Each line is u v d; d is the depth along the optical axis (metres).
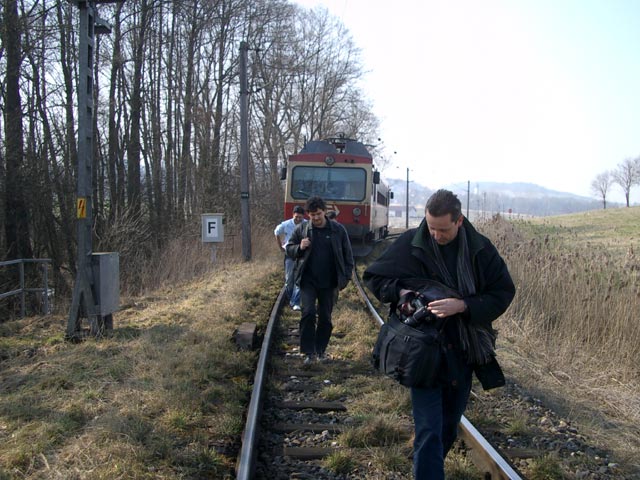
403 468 4.21
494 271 3.41
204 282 13.55
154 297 11.26
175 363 6.19
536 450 4.51
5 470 3.88
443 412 3.60
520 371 6.77
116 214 16.53
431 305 3.30
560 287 9.24
